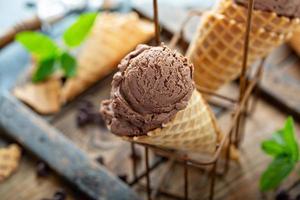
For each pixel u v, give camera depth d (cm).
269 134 49
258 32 39
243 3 38
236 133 44
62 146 47
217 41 41
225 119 49
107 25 54
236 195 45
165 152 36
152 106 32
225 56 42
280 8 38
